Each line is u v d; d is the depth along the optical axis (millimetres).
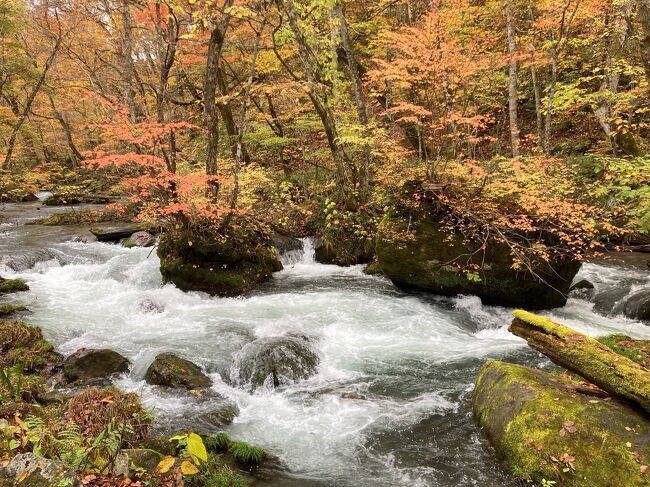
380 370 6664
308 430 5191
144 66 18734
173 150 10312
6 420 3777
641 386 3996
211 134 10039
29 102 18766
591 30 14539
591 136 16016
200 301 9820
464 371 6527
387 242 9648
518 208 9086
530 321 5016
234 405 5738
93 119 22766
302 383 6332
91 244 14352
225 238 10461
